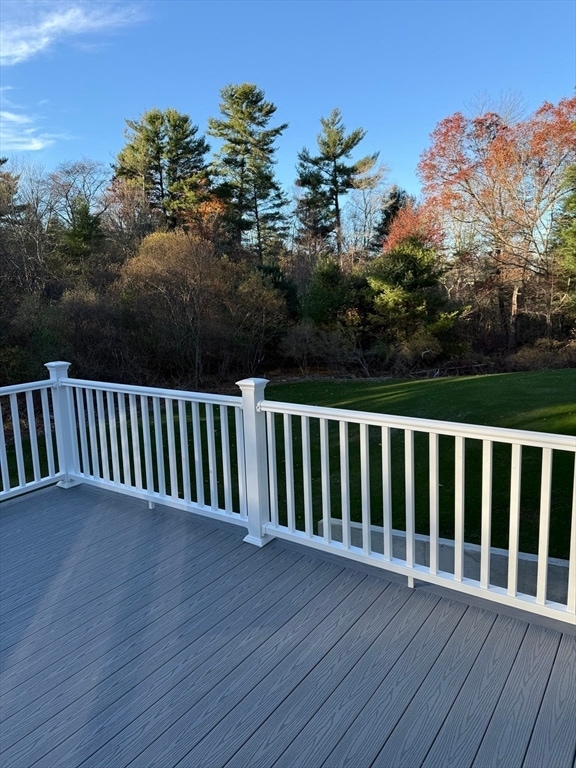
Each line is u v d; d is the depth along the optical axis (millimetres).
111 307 10906
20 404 8469
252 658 1832
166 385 11789
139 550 2693
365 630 1968
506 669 1729
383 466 2219
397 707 1582
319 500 4348
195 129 22172
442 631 1945
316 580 2350
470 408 6672
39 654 1887
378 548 3062
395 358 14195
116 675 1768
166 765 1412
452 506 3889
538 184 16406
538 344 15750
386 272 14500
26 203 15188
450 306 15172
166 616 2104
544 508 1827
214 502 2900
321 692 1657
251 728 1525
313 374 14023
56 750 1470
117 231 18062
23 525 3043
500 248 17266
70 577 2438
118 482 3408
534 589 2512
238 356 13141
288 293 15320
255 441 2623
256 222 23594
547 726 1488
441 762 1388
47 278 13047
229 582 2352
